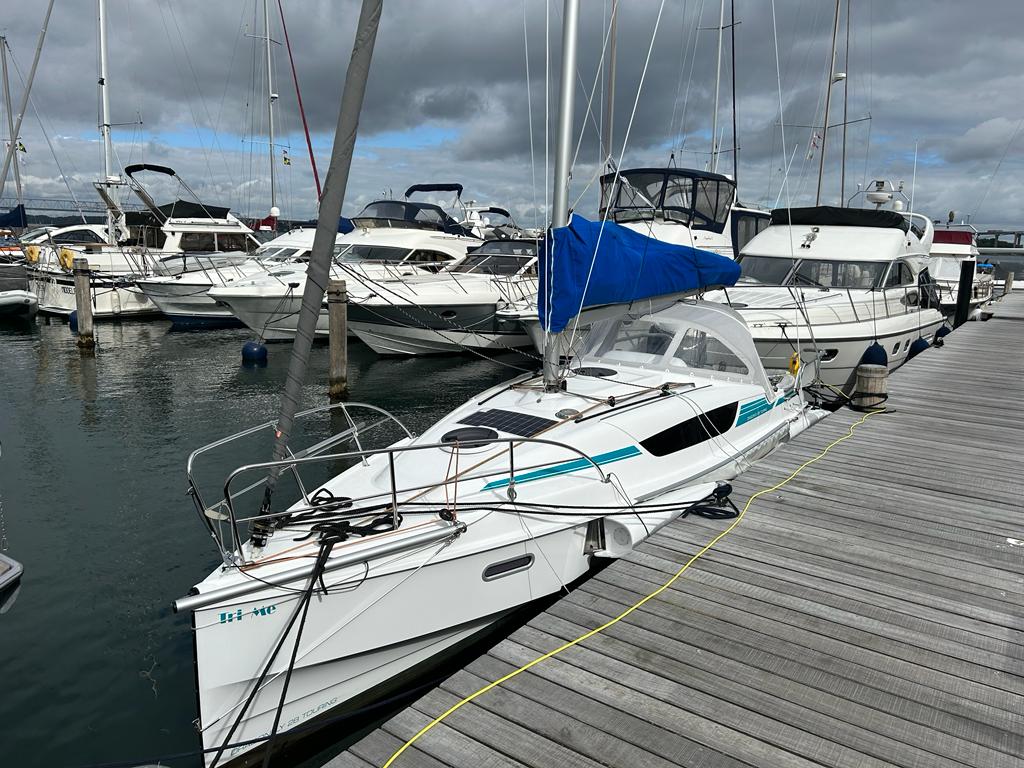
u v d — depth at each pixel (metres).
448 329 14.33
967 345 13.06
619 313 5.46
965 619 3.53
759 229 14.87
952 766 2.55
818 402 8.93
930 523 4.71
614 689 2.97
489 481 4.12
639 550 4.27
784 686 2.99
